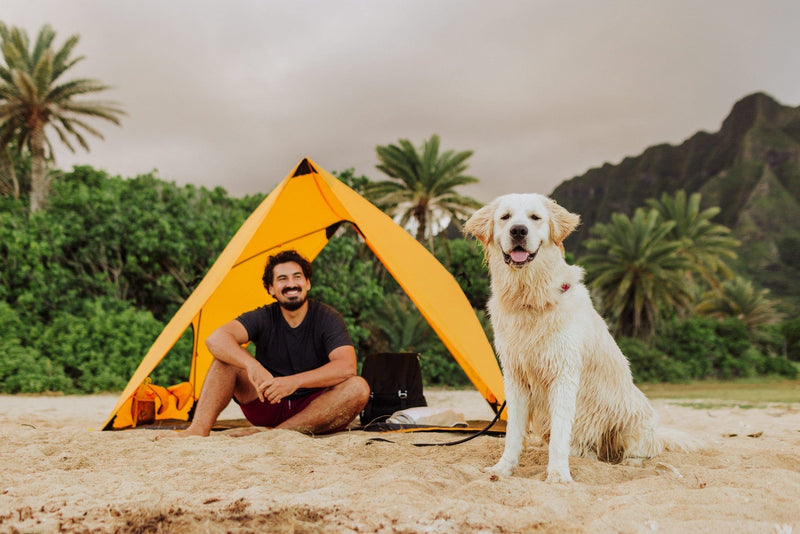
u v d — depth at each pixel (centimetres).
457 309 523
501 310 334
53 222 1891
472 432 490
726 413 934
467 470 310
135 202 2027
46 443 393
